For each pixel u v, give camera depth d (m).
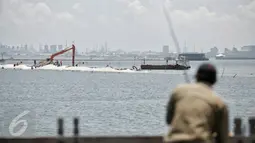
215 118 17.53
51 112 158.88
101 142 24.12
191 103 17.52
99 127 119.25
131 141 24.36
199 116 17.22
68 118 138.12
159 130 114.50
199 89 17.98
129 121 132.88
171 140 17.30
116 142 24.20
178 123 17.41
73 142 23.77
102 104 195.12
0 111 160.25
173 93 18.39
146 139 24.45
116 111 163.25
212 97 17.67
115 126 121.94
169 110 18.50
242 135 23.28
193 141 16.88
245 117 144.25
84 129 115.88
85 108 176.12
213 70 18.62
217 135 17.86
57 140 23.78
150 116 146.62
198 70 18.81
